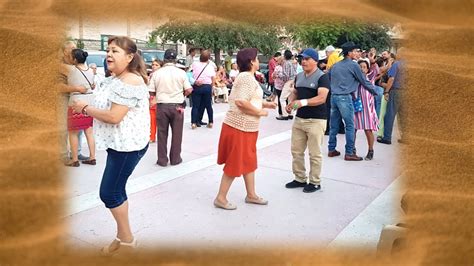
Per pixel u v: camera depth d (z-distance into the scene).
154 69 5.77
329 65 6.85
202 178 4.41
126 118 2.48
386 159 5.28
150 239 2.99
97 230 3.09
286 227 3.24
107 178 2.59
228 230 3.18
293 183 4.17
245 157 3.53
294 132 4.07
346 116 5.10
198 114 7.26
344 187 4.17
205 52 7.02
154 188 4.06
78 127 4.53
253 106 3.39
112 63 2.45
